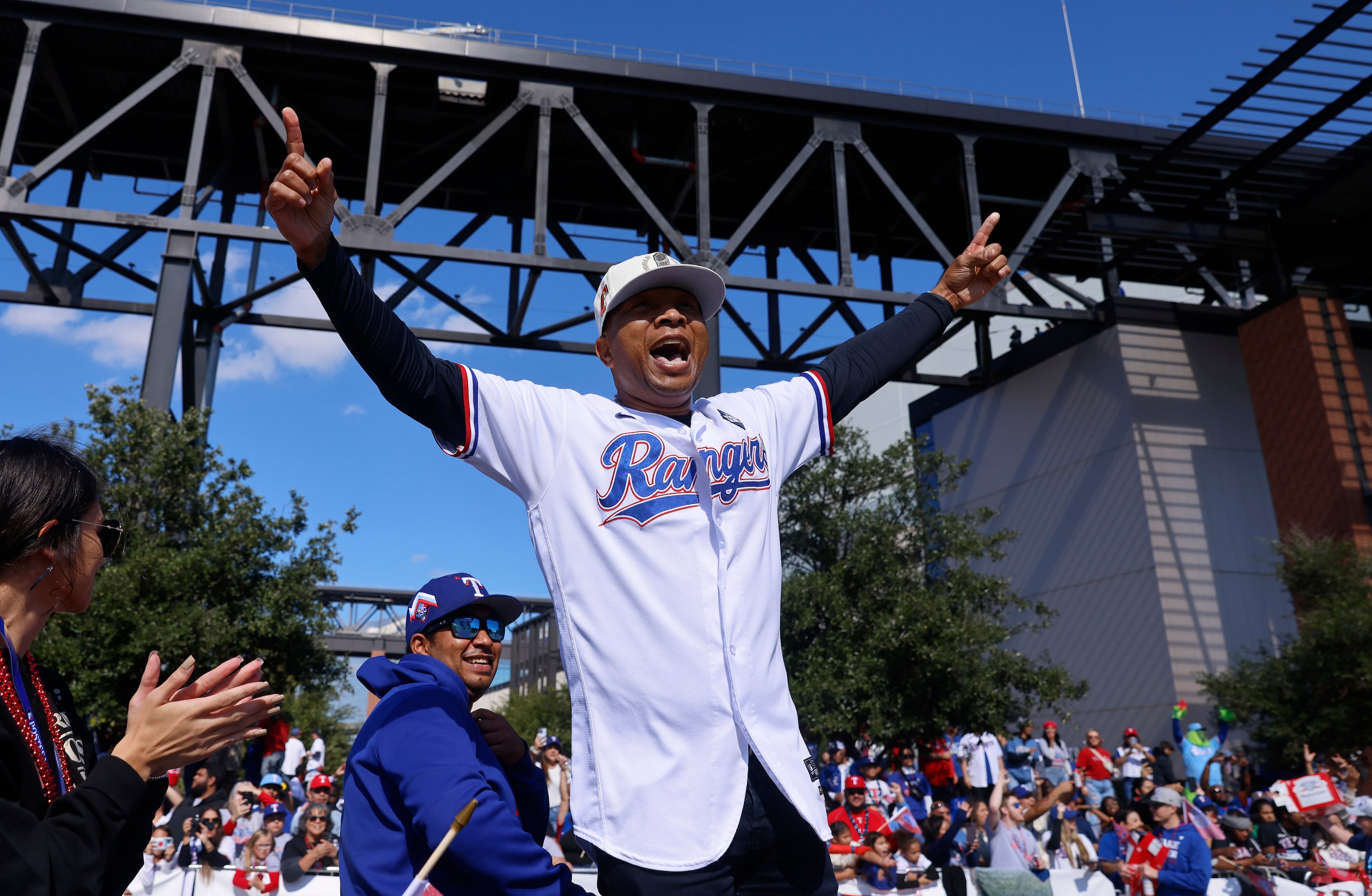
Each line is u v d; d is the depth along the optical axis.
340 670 16.03
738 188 22.75
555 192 22.59
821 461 19.02
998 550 18.56
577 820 1.65
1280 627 18.97
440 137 21.22
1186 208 18.73
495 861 2.13
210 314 18.80
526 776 2.73
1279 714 15.45
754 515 1.86
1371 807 10.36
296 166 1.56
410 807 2.26
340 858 2.45
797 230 23.59
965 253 2.56
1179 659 18.27
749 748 1.66
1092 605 20.02
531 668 54.41
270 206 1.55
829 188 22.67
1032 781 13.18
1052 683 17.17
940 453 19.12
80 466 1.88
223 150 20.98
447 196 23.08
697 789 1.60
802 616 17.25
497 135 21.09
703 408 1.97
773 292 17.72
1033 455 22.20
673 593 1.71
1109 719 19.23
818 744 17.20
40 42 17.05
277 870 8.08
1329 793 9.45
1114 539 19.73
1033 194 22.61
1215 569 19.03
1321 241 20.27
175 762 1.67
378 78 17.56
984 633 16.92
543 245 17.19
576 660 1.73
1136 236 18.80
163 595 14.16
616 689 1.67
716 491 1.83
